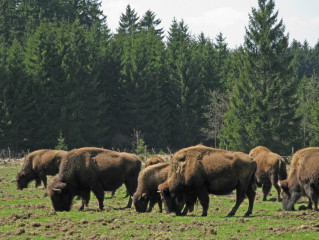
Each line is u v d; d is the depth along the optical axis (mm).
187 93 177125
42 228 27891
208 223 28969
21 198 44625
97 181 36844
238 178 31953
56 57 161625
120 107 179000
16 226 28594
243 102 131250
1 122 141500
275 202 43094
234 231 26453
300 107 171875
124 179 38375
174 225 28734
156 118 175000
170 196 33875
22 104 147500
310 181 33844
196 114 177000
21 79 150125
